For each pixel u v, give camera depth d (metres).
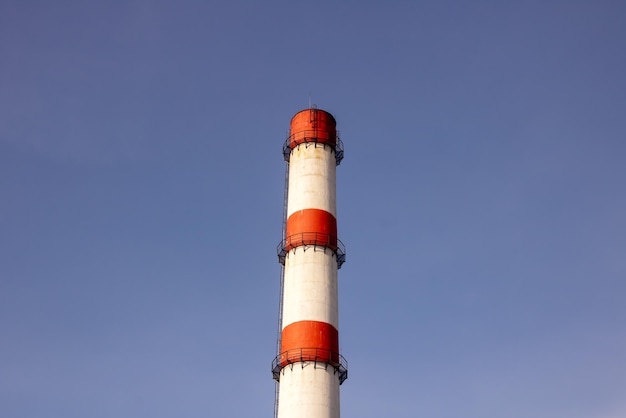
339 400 55.53
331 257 60.03
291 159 64.81
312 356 54.75
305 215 60.81
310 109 66.06
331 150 65.12
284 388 54.81
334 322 57.66
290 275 58.97
